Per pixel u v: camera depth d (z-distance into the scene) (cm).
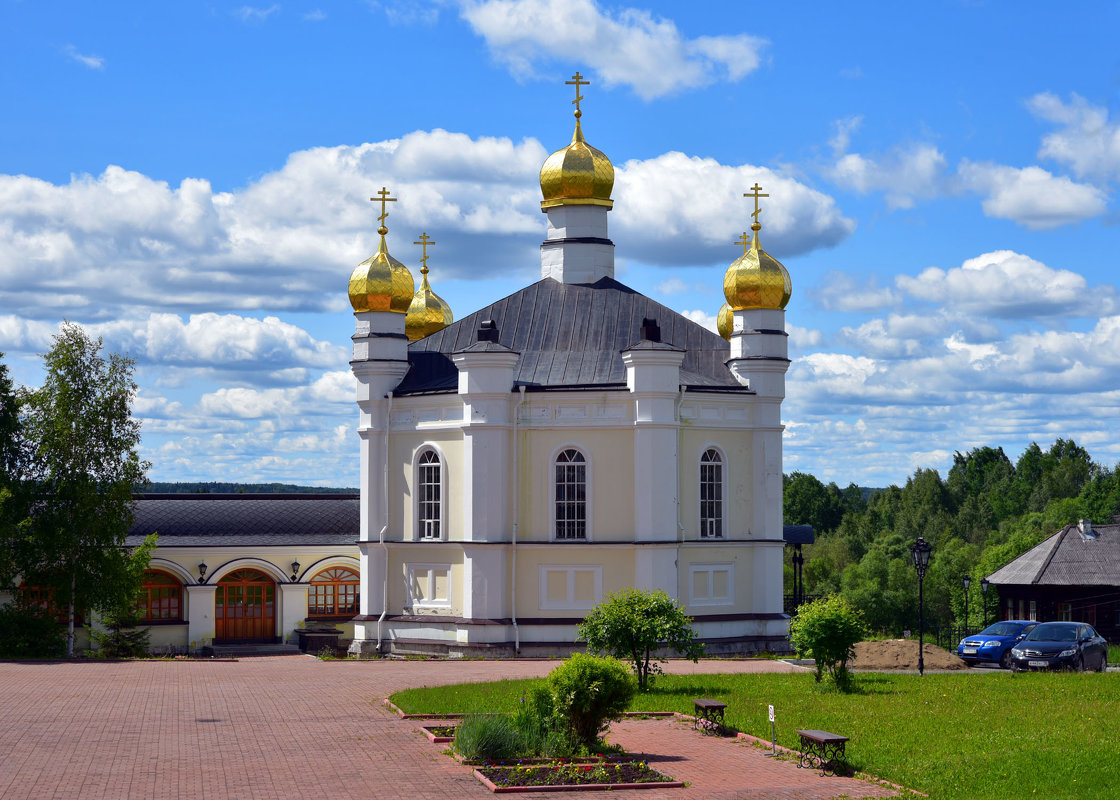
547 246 5616
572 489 4909
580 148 5591
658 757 2431
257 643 6222
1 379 5244
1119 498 11944
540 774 2220
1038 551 6988
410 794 2078
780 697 3272
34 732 2661
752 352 5191
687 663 4353
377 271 5266
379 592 5166
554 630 4816
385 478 5203
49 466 5050
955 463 18400
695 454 5019
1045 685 3531
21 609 5225
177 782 2156
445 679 3725
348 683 3603
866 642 4438
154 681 3644
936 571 11056
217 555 6172
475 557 4831
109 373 5222
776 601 5131
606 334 5281
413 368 5319
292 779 2186
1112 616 6606
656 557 4784
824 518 16225
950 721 2823
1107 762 2288
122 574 5125
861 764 2316
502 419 4866
